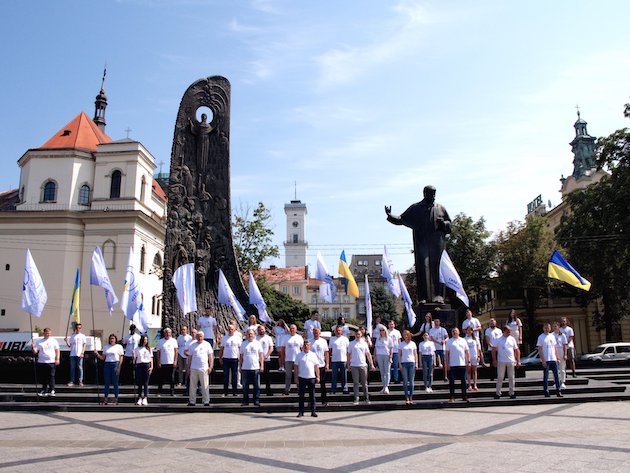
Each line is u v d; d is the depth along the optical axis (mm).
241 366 13914
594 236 33125
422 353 15117
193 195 21781
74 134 51031
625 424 9891
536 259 43062
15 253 45375
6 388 16391
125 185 47844
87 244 46094
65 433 9664
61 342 27750
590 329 48469
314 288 97875
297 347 14914
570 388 15289
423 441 8531
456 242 46688
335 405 13227
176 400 14344
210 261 21406
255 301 20078
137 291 17719
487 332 16469
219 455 7613
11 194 57000
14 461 7203
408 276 52312
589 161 54531
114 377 13867
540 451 7504
